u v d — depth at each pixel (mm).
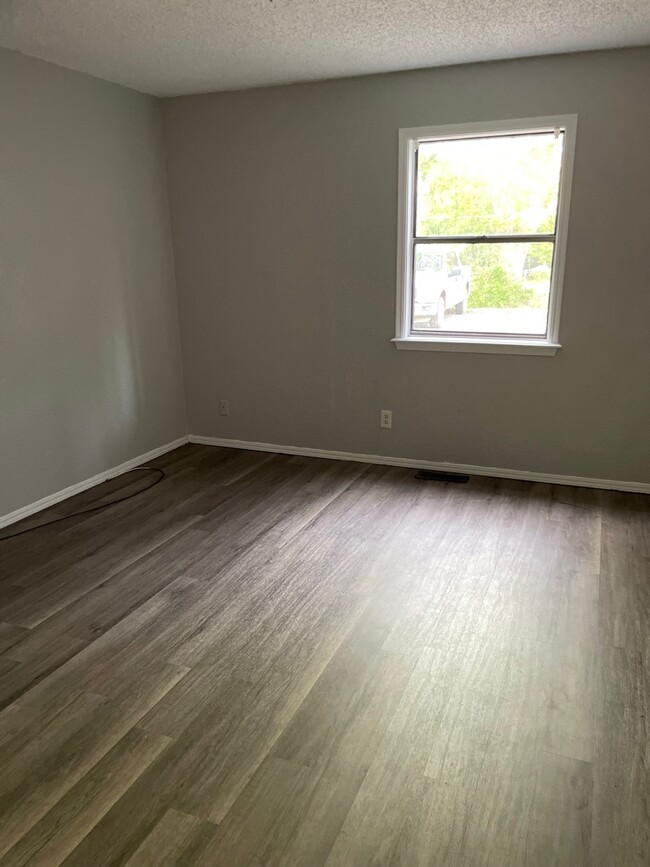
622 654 2242
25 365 3410
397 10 2639
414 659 2230
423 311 4004
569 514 3414
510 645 2301
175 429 4719
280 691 2082
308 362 4301
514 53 3266
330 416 4344
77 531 3318
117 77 3684
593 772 1742
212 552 3051
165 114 4219
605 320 3545
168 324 4520
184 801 1669
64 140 3504
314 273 4117
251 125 4016
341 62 3398
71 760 1809
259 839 1558
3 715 1989
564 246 3512
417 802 1655
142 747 1854
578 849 1521
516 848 1525
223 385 4613
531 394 3795
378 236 3898
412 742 1857
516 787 1696
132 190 4051
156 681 2141
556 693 2055
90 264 3773
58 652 2301
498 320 3846
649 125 3238
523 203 3635
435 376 3984
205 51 3199
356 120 3758
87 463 3916
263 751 1832
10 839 1566
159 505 3648
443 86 3533
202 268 4426
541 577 2768
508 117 3463
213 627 2439
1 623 2482
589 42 3092
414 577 2783
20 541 3209
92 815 1630
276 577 2807
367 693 2066
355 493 3771
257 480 4023
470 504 3570
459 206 3762
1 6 2570
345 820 1605
